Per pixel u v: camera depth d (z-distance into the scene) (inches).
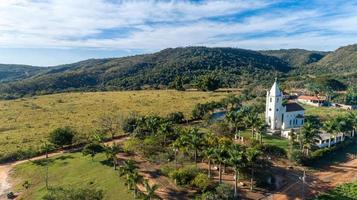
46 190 3248.0
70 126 5452.8
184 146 3634.4
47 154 4306.1
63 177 3570.4
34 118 6117.1
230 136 4493.1
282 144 4281.5
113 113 6333.7
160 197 3016.7
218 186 3034.0
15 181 3668.8
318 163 3991.1
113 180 3339.1
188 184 3201.3
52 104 7411.4
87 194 2544.3
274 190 3275.1
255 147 3681.1
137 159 3885.3
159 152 3909.9
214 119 5502.0
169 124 4252.0
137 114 5930.1
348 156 4286.4
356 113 6353.3
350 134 4982.8
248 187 3275.1
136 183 3034.0
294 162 3846.0
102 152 4045.3
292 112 5216.5
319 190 3326.8
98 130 5093.5
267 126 4872.0
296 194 3216.0
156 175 3447.3
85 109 6835.6
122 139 4776.1
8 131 5310.0
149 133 4594.0
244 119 4557.1
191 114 6048.2
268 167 3690.9
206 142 3634.4
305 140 4003.4
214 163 3516.2
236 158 3056.1
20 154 4269.2
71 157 4114.2
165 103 7372.1
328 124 4527.6
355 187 3373.5
